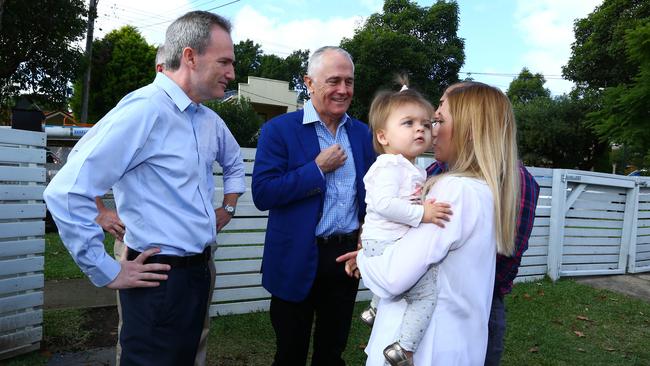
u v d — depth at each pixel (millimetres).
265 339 3971
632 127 15312
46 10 16109
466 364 1612
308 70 2656
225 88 2057
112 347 3648
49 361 3381
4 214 3258
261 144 2611
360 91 34188
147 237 1860
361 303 5059
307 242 2521
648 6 24406
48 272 5555
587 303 5473
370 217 1863
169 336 1855
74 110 37469
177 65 1971
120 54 36906
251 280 4613
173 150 1887
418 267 1581
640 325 4863
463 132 1735
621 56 25828
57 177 1686
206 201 2021
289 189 2436
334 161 2488
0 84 17203
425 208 1617
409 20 37188
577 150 30297
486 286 1651
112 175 1742
